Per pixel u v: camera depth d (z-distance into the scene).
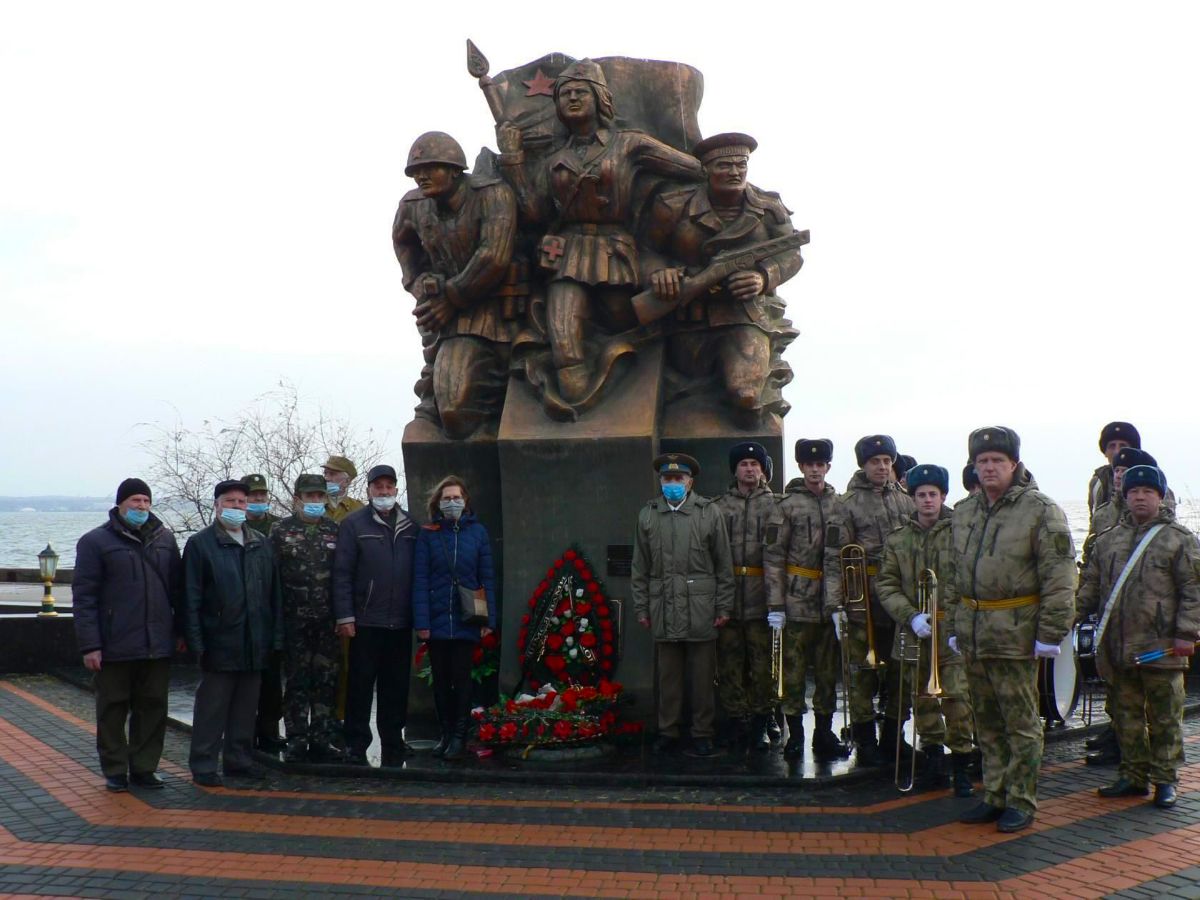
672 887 5.70
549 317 9.81
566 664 9.23
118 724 7.90
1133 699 7.32
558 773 7.84
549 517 9.63
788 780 7.64
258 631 8.11
